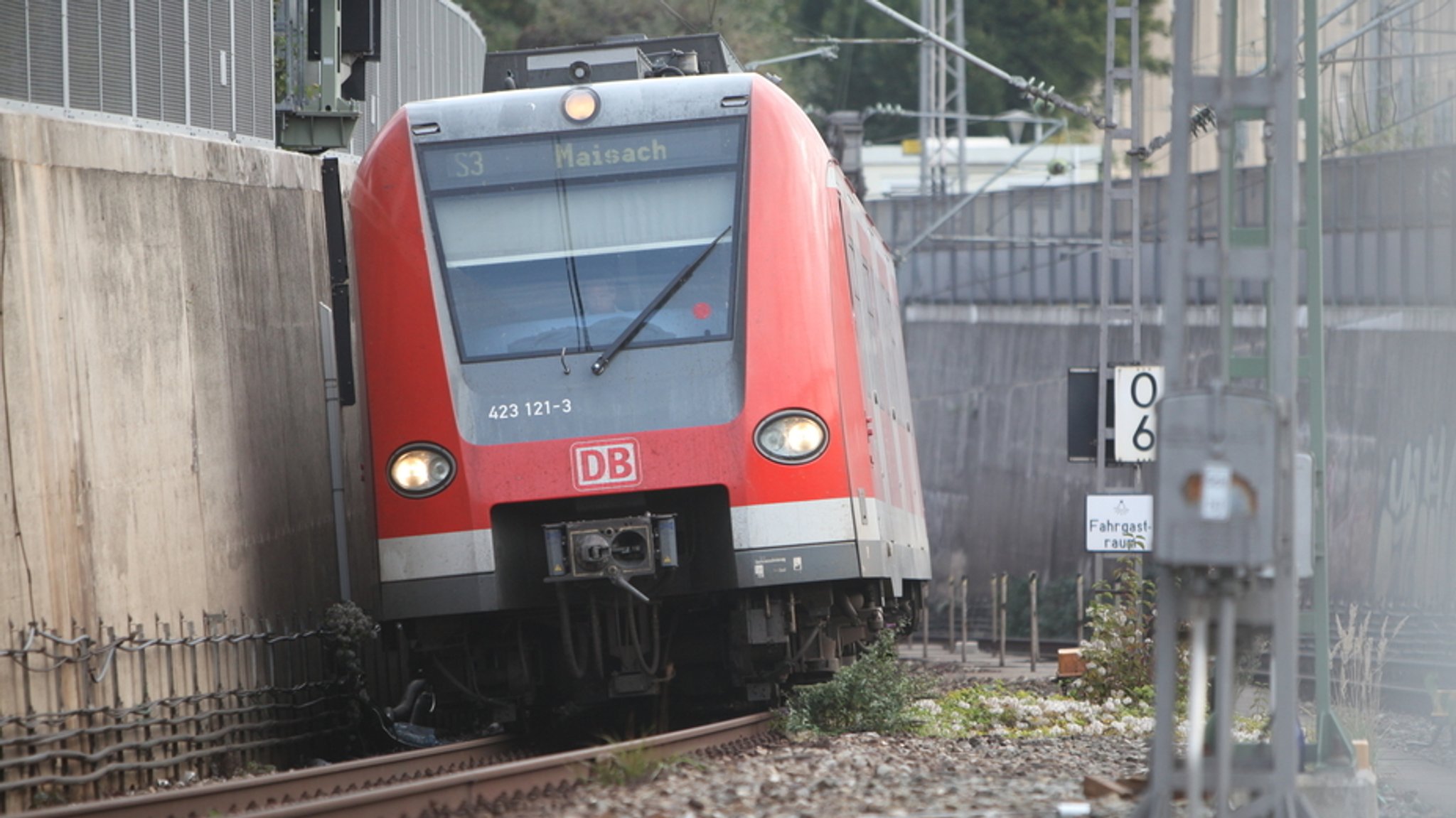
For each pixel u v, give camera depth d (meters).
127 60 49.62
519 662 47.72
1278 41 24.48
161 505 45.72
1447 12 106.50
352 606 54.59
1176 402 23.02
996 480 170.00
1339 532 113.19
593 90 46.25
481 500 43.94
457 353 44.78
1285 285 24.11
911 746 42.09
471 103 46.53
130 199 45.78
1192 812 23.03
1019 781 33.62
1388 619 97.44
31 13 44.19
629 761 34.12
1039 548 161.25
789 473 43.81
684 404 44.03
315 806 29.47
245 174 55.34
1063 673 67.50
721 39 55.81
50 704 38.00
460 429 44.22
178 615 46.03
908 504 62.28
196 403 49.12
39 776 36.81
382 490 44.62
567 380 44.31
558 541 43.91
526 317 44.97
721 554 44.62
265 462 55.03
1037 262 166.38
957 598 170.38
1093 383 76.25
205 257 51.00
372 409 45.06
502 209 45.62
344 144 63.62
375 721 54.44
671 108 46.06
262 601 53.25
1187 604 23.91
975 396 175.38
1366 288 114.31
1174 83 24.59
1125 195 78.12
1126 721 51.91
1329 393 117.44
